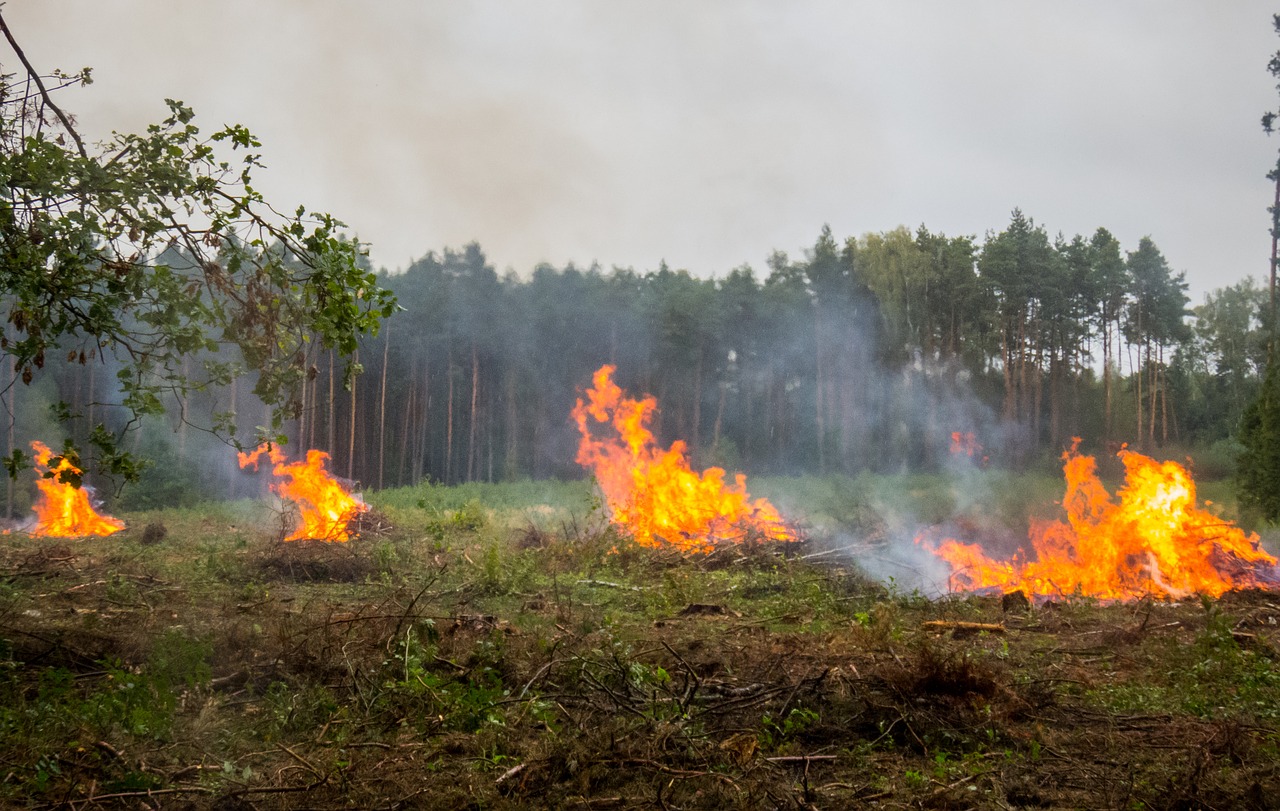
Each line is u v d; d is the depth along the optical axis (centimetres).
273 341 885
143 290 839
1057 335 5928
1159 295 6138
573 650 830
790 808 545
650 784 575
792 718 684
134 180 800
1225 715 713
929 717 686
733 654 865
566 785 574
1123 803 558
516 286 6347
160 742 616
